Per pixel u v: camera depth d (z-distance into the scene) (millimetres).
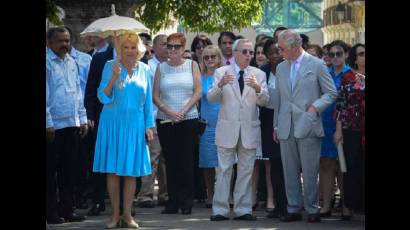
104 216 15547
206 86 16969
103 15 23969
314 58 14977
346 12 43844
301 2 64562
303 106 14844
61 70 14617
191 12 29875
